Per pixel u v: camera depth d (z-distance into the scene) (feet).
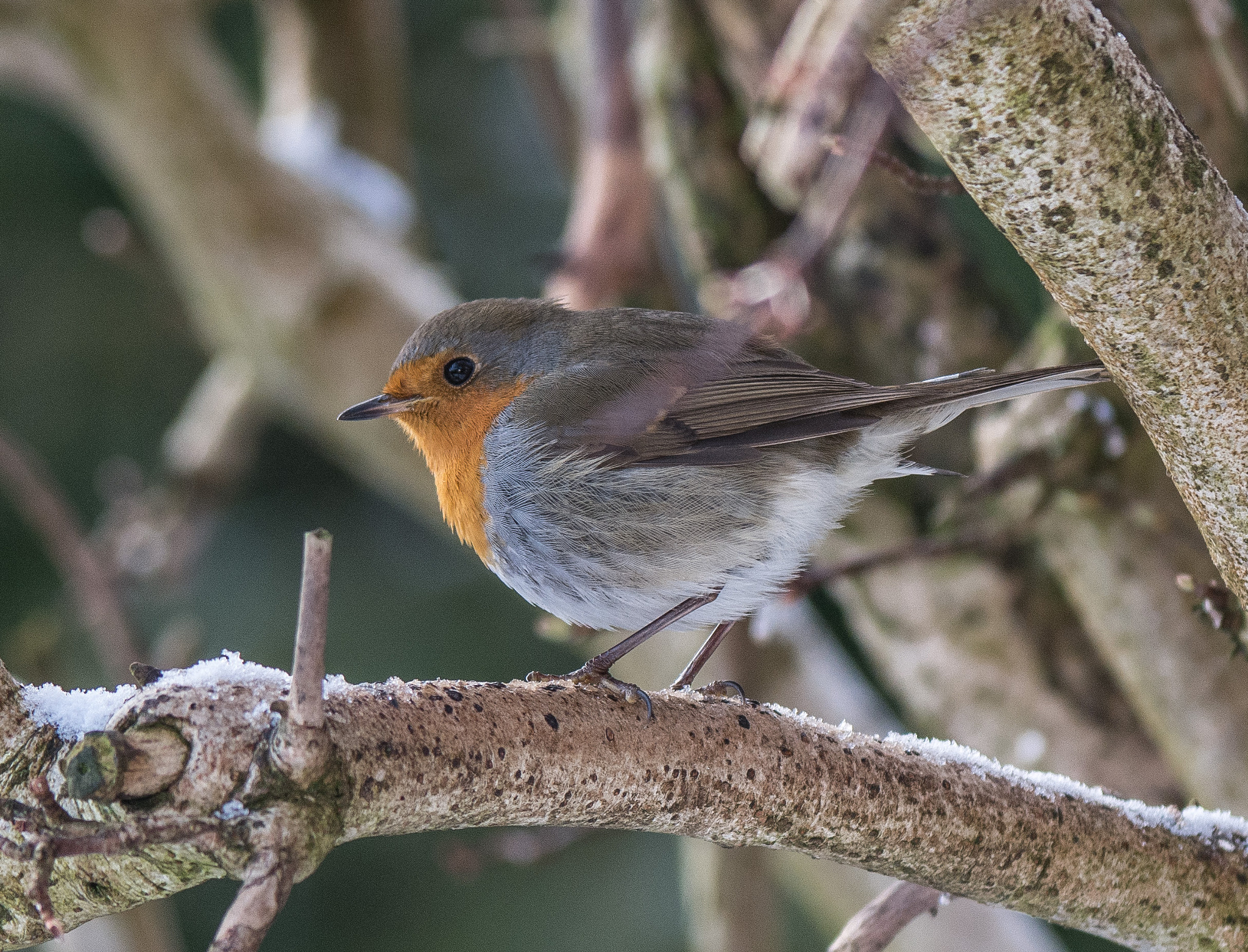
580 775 16.75
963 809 18.16
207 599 48.98
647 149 34.47
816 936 48.29
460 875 34.32
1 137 49.44
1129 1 26.43
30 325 49.55
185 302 47.09
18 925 16.62
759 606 24.89
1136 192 14.99
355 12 48.73
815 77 23.86
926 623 32.53
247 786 14.52
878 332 33.91
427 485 42.98
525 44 43.65
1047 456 27.02
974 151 14.84
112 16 41.45
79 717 16.05
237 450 44.75
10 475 37.60
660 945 46.09
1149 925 18.92
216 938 13.64
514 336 26.18
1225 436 16.52
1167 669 26.94
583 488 24.48
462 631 48.62
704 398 24.70
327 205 44.21
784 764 17.76
